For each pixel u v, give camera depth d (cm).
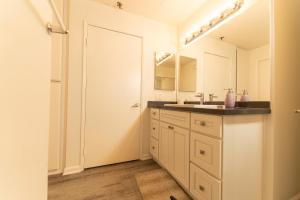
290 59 135
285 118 130
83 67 193
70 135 186
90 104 198
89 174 183
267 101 129
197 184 127
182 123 149
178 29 263
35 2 60
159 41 246
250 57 148
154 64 241
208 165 116
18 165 52
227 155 108
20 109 52
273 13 125
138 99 230
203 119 122
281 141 127
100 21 203
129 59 223
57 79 179
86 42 195
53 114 178
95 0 198
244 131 115
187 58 242
